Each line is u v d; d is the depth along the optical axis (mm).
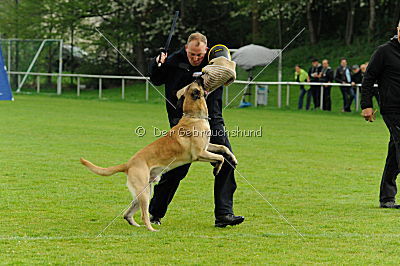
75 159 14289
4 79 32469
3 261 6605
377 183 12000
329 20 46844
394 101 9945
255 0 42188
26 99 35281
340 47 43875
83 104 32562
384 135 20641
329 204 10031
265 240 7684
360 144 18141
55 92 41844
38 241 7465
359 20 47281
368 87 10289
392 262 6715
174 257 6875
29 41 41125
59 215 8945
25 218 8688
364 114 10336
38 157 14398
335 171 13320
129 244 7418
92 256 6859
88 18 48781
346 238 7773
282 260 6785
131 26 44594
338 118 27031
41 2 48250
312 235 7930
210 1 48406
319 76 30953
